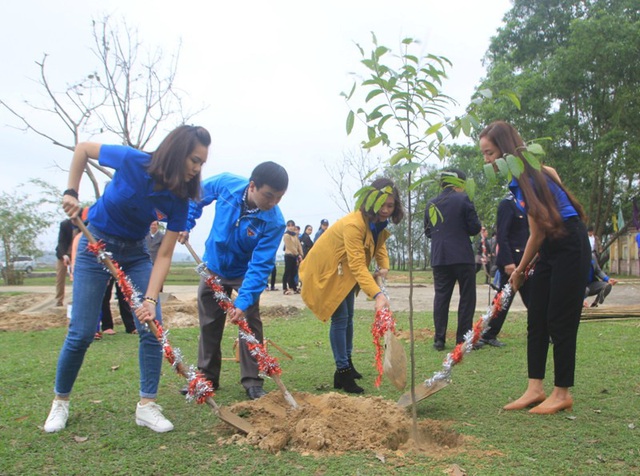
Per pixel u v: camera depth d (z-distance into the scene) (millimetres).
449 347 6438
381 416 3482
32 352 6180
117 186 3359
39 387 4535
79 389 4414
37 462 2922
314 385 4746
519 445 3162
